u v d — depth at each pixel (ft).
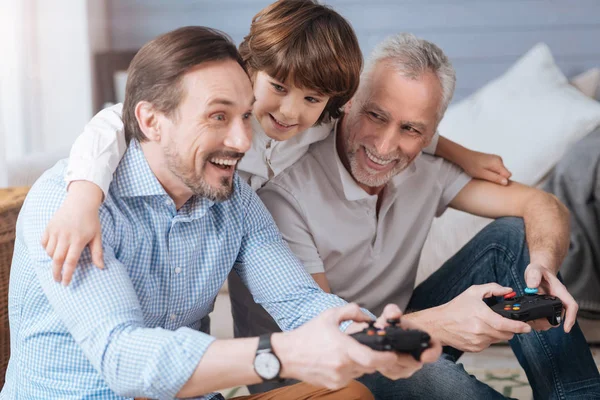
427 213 5.66
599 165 7.02
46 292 3.61
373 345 3.12
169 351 3.32
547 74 8.22
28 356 3.88
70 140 11.07
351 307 3.32
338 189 5.29
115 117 4.13
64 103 11.03
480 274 5.50
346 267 5.43
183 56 3.66
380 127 4.99
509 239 5.39
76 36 11.02
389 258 5.52
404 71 4.89
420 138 5.06
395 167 5.16
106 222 3.79
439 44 10.76
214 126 3.69
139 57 3.81
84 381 3.79
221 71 3.68
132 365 3.34
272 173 5.13
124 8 11.41
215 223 4.24
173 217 4.00
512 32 10.57
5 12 10.59
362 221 5.37
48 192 3.79
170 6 11.41
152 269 4.00
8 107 10.67
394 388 4.51
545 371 4.81
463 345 4.42
